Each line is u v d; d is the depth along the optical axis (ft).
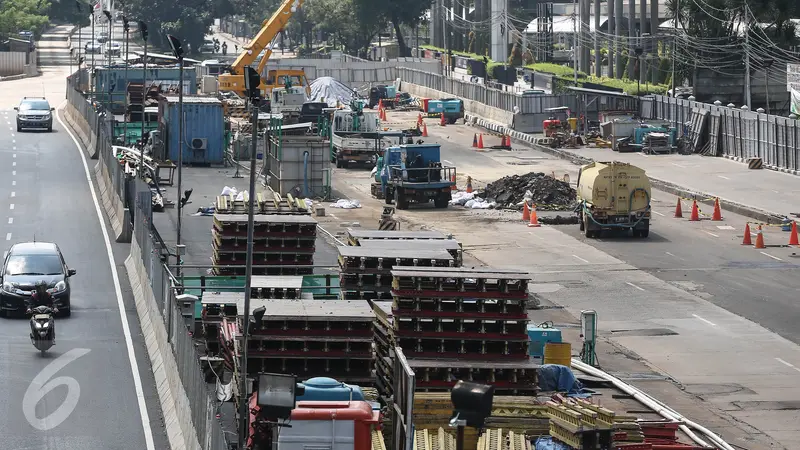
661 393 258.16
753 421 242.99
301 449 173.06
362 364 212.84
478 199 503.61
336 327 210.59
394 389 176.45
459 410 104.78
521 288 214.90
